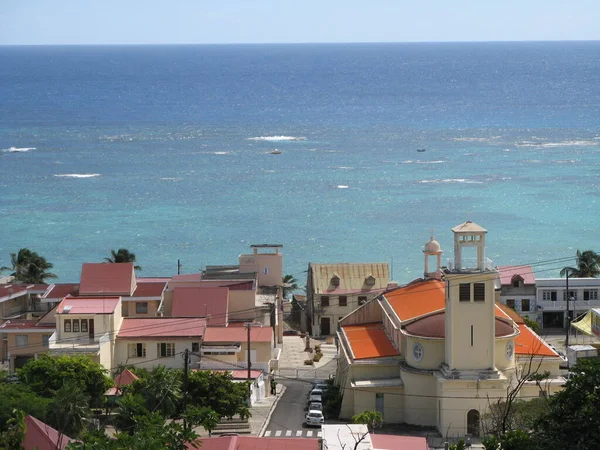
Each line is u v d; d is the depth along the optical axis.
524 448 77.56
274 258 160.50
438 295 119.81
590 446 77.81
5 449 79.62
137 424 89.75
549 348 117.31
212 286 146.50
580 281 165.88
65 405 96.62
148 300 143.62
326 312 166.50
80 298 130.88
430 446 104.31
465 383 108.06
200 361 128.12
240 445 87.00
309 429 109.31
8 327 131.12
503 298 165.62
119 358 128.62
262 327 132.12
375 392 114.06
